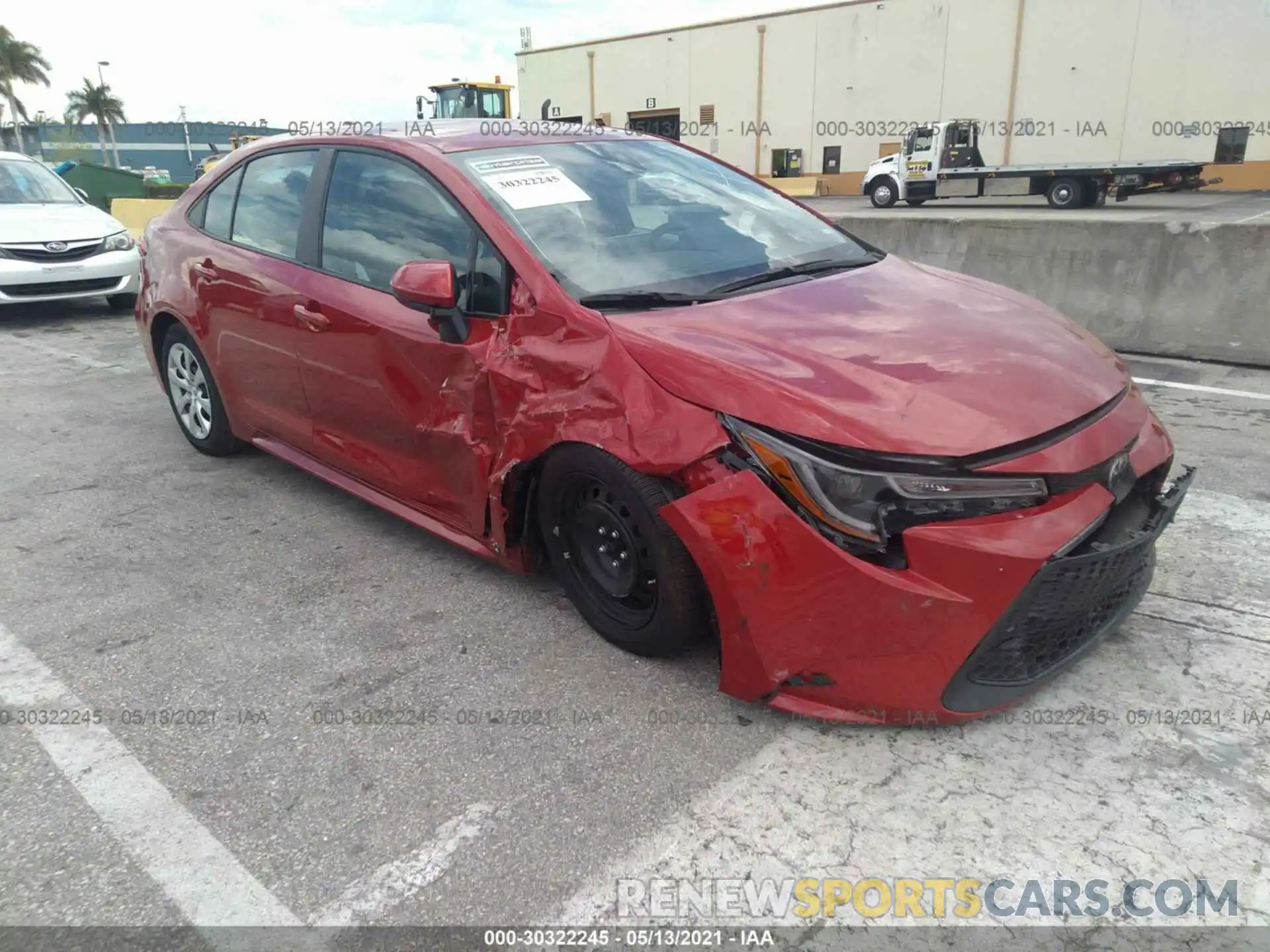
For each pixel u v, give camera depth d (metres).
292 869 2.03
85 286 8.41
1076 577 2.19
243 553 3.61
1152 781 2.23
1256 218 17.45
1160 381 5.79
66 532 3.84
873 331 2.59
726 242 3.23
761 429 2.24
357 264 3.41
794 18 34.16
